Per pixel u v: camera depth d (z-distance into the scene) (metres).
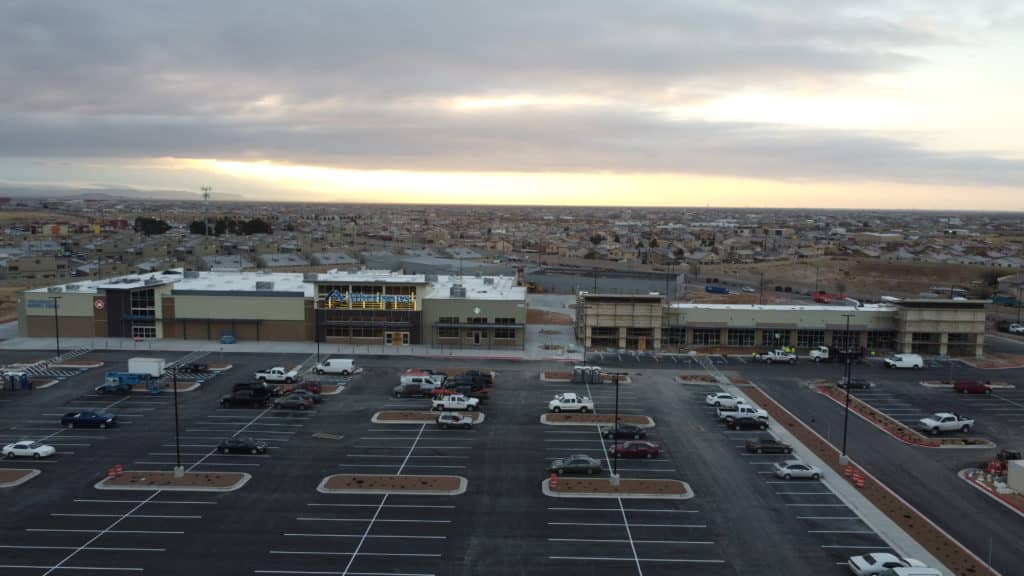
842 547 44.38
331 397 77.44
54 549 42.88
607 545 44.19
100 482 53.12
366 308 105.94
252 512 48.25
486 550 43.31
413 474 55.25
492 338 105.50
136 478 53.88
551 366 94.19
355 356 98.00
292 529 45.81
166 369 88.62
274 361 94.00
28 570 40.38
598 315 105.69
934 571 39.47
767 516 48.69
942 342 103.50
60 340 105.00
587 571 41.00
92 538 44.34
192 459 58.09
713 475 56.00
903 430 67.62
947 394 82.12
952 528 47.31
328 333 106.38
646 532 46.03
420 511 48.72
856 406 76.19
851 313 105.38
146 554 42.38
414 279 108.81
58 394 77.19
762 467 57.88
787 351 101.56
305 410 72.19
